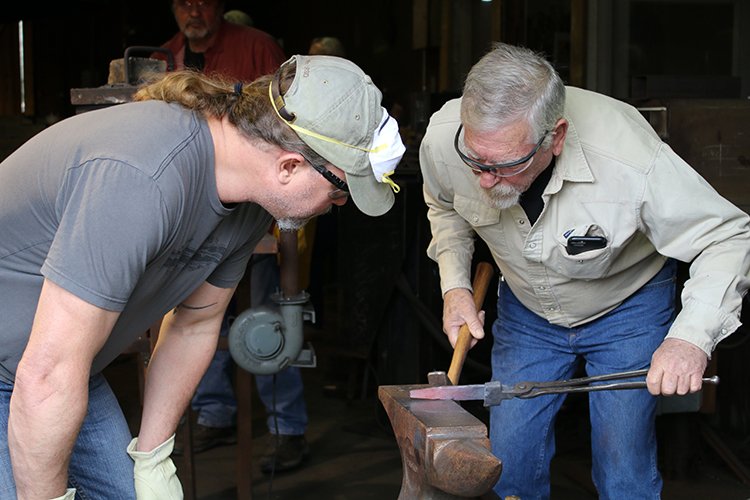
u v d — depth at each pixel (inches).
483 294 98.9
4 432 73.5
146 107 68.6
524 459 103.0
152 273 71.5
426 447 65.1
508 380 104.8
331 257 319.6
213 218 71.3
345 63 69.7
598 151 88.0
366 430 171.9
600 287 96.3
